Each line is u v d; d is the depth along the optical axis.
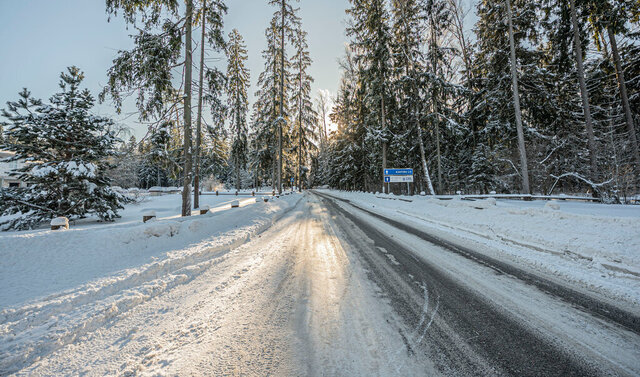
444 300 2.66
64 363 1.84
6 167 21.17
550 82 14.84
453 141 18.83
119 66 7.25
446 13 17.23
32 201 8.52
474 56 18.44
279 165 19.80
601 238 4.11
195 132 9.99
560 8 13.36
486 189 18.23
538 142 16.83
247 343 1.97
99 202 9.16
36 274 3.12
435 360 1.70
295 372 1.63
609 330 2.04
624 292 2.70
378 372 1.60
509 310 2.42
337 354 1.80
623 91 12.77
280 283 3.22
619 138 13.10
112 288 2.94
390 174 17.36
